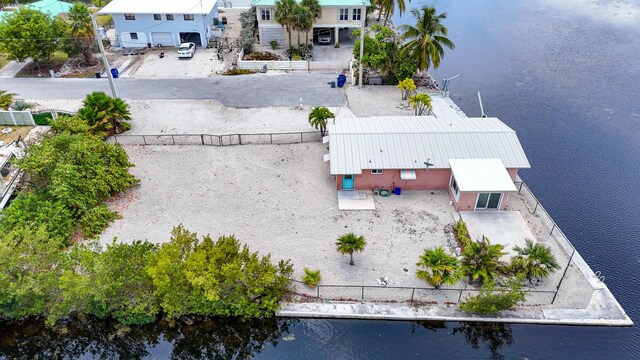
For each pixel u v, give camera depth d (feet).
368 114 142.72
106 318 85.35
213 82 162.91
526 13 255.70
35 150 105.50
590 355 78.18
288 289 86.89
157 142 129.80
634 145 134.10
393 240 97.55
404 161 107.65
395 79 161.99
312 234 99.19
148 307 82.69
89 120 124.77
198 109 145.69
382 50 155.43
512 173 109.91
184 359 81.35
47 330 84.43
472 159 107.76
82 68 174.70
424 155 108.88
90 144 107.76
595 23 236.63
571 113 151.12
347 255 93.71
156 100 151.02
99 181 103.86
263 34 191.62
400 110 145.79
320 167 120.16
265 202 108.27
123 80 165.17
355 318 83.82
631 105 156.15
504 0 280.92
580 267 92.02
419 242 97.09
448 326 83.35
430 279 83.82
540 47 207.00
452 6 270.05
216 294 77.97
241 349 81.92
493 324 82.99
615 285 89.56
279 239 97.81
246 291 82.17
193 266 77.46
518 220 102.17
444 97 156.46
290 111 144.36
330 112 130.31
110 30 208.95
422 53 152.35
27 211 96.07
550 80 174.81
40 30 163.02
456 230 99.60
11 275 79.15
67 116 124.16
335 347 80.43
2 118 134.82
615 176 121.19
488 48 207.00
